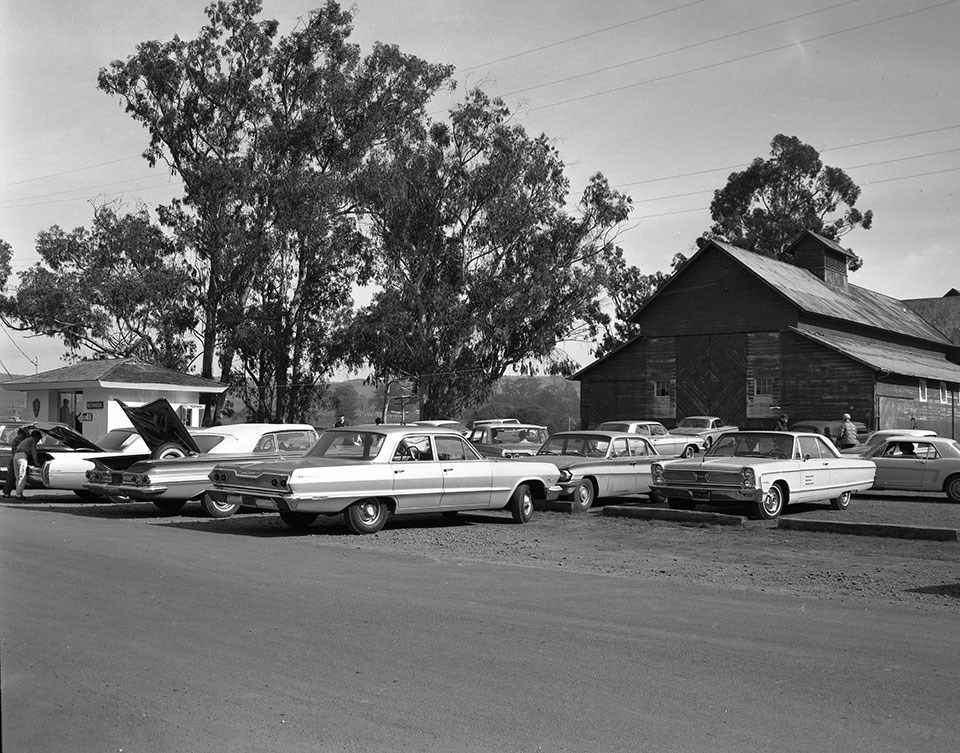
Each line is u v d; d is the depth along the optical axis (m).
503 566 10.90
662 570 10.77
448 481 14.66
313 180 47.91
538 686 5.79
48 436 21.41
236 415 58.06
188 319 49.81
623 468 18.03
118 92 49.66
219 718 5.14
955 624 7.76
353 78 51.50
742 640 7.05
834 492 17.20
